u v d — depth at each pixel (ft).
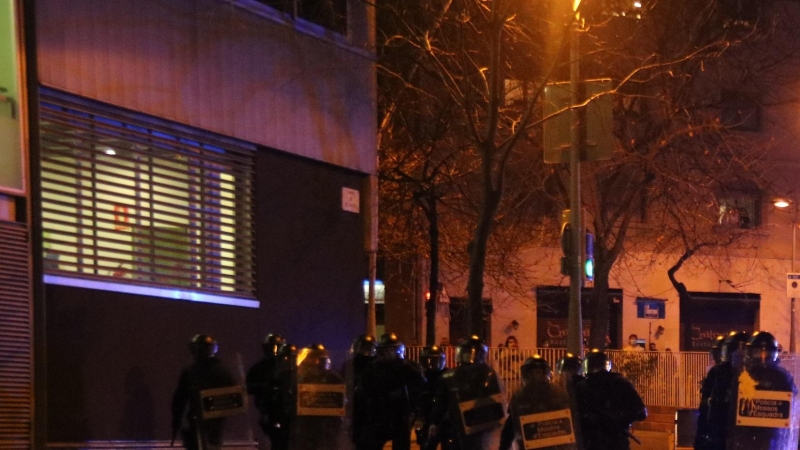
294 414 32.09
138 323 36.37
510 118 68.59
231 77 42.06
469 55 62.03
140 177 37.55
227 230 42.14
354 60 50.11
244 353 42.14
